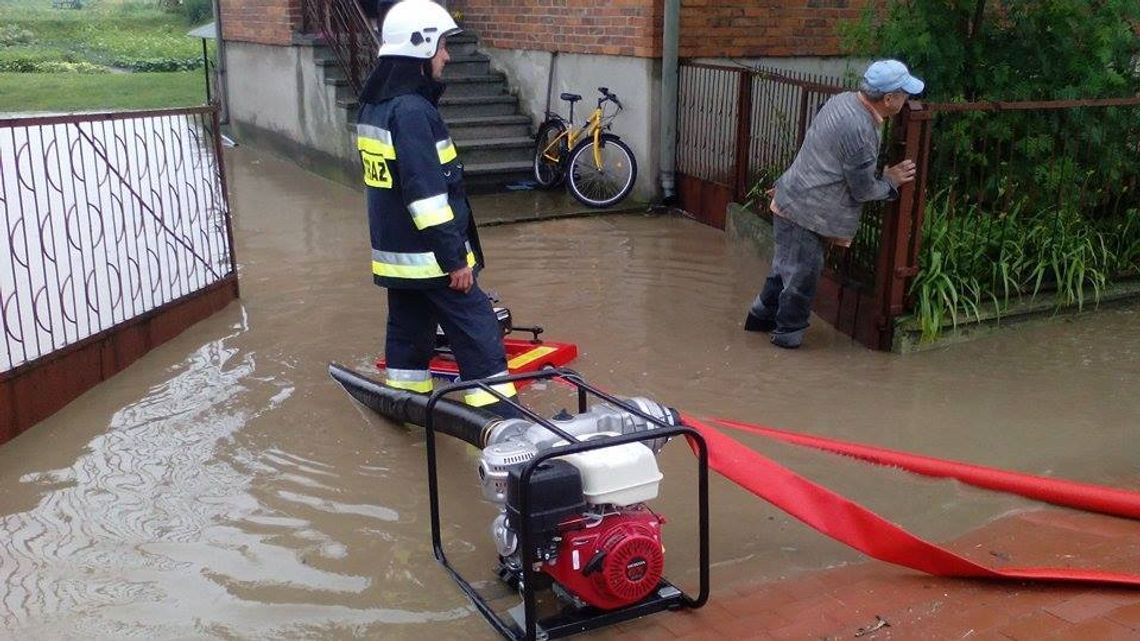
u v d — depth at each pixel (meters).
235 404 5.20
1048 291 6.53
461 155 10.99
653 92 9.73
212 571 3.67
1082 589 3.51
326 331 6.39
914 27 6.84
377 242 4.61
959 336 6.19
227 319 6.62
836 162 5.64
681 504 4.24
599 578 3.14
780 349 6.12
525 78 11.55
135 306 5.82
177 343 6.14
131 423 4.95
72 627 3.32
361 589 3.57
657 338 6.30
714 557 3.82
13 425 4.75
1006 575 3.52
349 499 4.24
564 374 3.83
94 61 23.73
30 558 3.74
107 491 4.26
